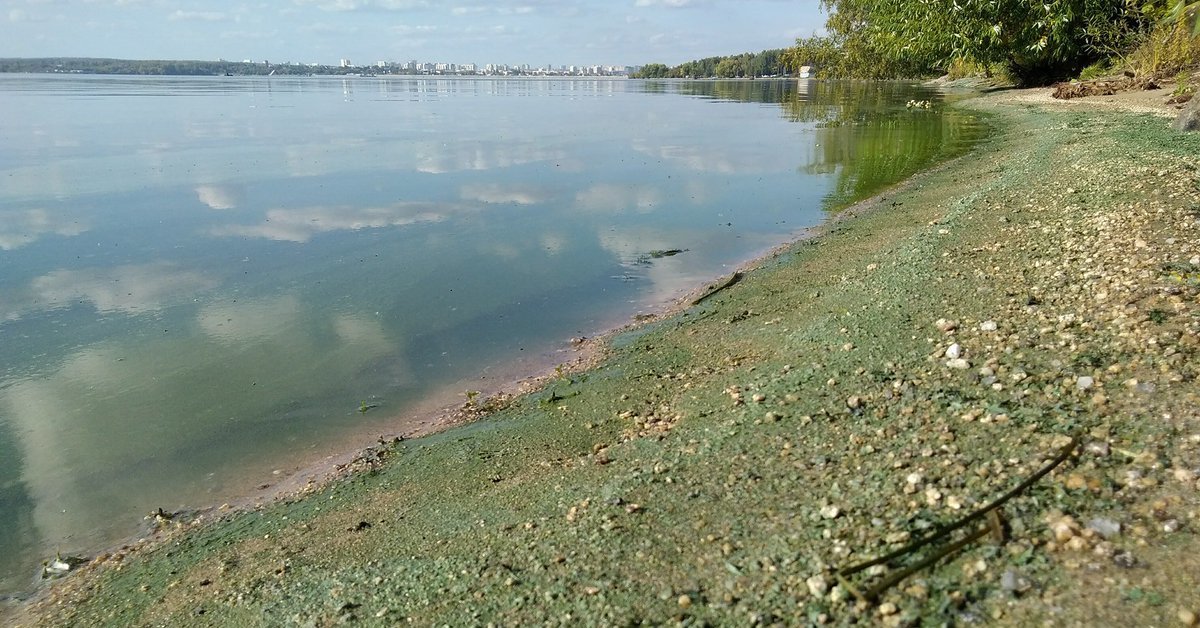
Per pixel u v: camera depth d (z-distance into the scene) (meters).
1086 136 14.02
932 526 3.30
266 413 6.81
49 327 8.64
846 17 53.41
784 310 7.87
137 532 5.28
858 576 3.09
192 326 8.70
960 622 2.73
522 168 19.09
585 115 36.56
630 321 8.65
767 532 3.61
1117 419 3.85
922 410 4.52
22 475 5.93
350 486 5.49
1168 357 4.37
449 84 90.81
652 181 17.08
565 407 6.37
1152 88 21.06
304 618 3.83
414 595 3.79
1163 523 2.99
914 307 6.55
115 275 10.47
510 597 3.55
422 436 6.27
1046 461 3.60
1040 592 2.78
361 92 63.38
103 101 44.22
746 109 38.72
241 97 51.59
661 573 3.47
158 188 16.27
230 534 5.05
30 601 4.63
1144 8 14.50
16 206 14.46
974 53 28.06
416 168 19.11
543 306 9.28
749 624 3.00
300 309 9.22
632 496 4.24
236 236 12.45
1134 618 2.57
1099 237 7.07
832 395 5.09
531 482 4.97
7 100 43.72
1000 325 5.63
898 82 54.94
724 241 11.84
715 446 4.71
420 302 9.44
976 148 17.31
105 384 7.32
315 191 16.06
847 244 10.37
